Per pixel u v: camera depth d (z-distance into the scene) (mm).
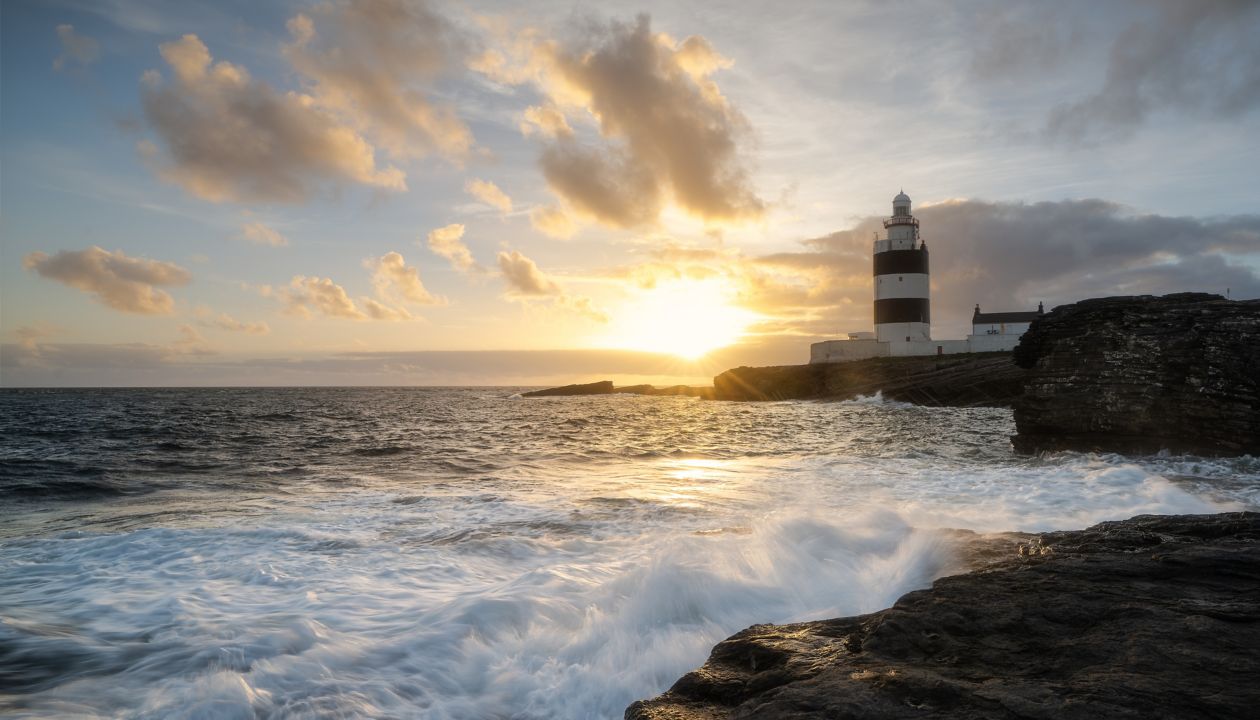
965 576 6770
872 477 17688
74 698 5598
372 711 5477
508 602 7438
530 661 6312
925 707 4422
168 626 7066
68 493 15797
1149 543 7945
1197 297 24953
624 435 34188
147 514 13055
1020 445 26547
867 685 4719
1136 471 17062
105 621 7223
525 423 45312
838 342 86812
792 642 5836
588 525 11742
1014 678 4742
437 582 8625
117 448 26391
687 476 18375
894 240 81250
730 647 5914
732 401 93312
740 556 8539
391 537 10883
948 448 26781
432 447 27312
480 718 5449
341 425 41688
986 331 88250
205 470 19844
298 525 11781
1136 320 24531
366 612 7539
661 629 6801
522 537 10812
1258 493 14797
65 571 9055
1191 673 4598
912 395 68625
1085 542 8273
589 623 6969
